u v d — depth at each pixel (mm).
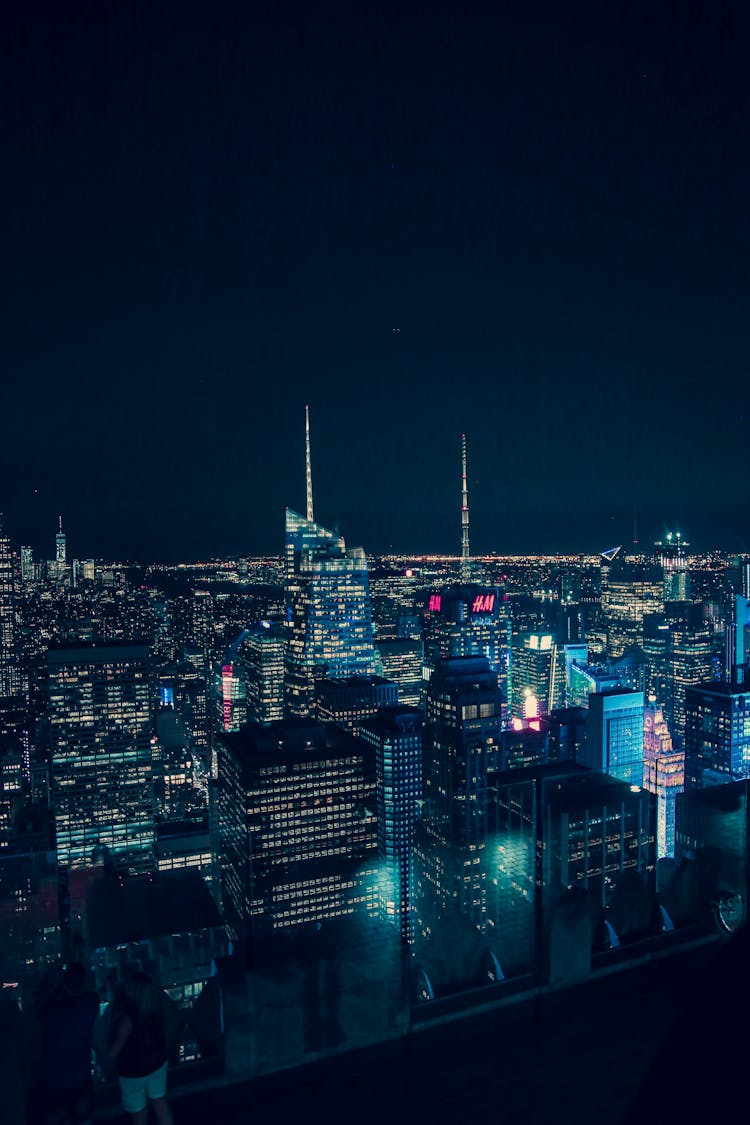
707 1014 6289
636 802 63594
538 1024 8109
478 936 8266
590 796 66375
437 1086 7336
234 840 133875
